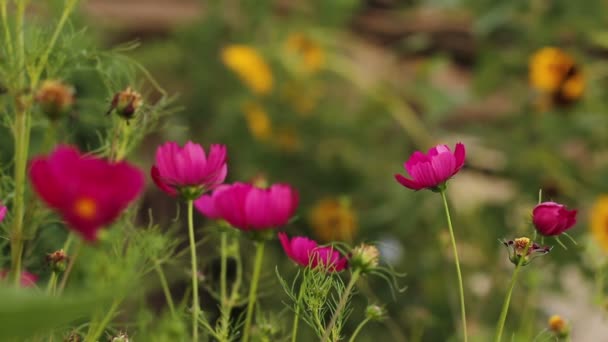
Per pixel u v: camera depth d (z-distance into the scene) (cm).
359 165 474
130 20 509
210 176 151
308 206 464
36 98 136
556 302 348
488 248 380
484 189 451
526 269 212
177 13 524
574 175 425
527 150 431
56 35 149
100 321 151
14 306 117
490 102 501
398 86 490
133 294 164
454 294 325
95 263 149
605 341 301
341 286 161
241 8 523
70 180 125
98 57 158
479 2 447
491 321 310
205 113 500
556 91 425
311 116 496
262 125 483
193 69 505
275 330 167
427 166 156
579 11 436
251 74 471
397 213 412
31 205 142
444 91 464
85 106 170
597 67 428
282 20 532
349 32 551
